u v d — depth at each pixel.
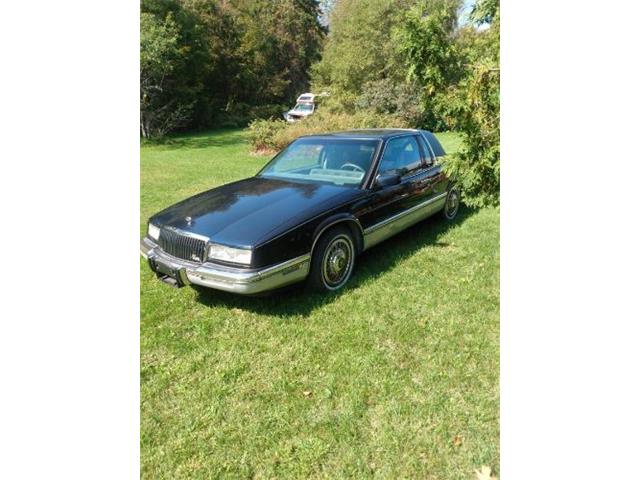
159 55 19.92
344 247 4.05
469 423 2.39
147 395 2.70
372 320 3.45
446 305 3.66
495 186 3.61
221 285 3.38
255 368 2.94
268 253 3.37
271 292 3.54
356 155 4.65
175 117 22.59
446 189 5.69
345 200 4.04
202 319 3.55
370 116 16.36
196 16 27.09
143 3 23.05
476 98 3.31
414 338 3.20
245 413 2.54
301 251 3.57
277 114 31.16
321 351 3.09
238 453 2.28
